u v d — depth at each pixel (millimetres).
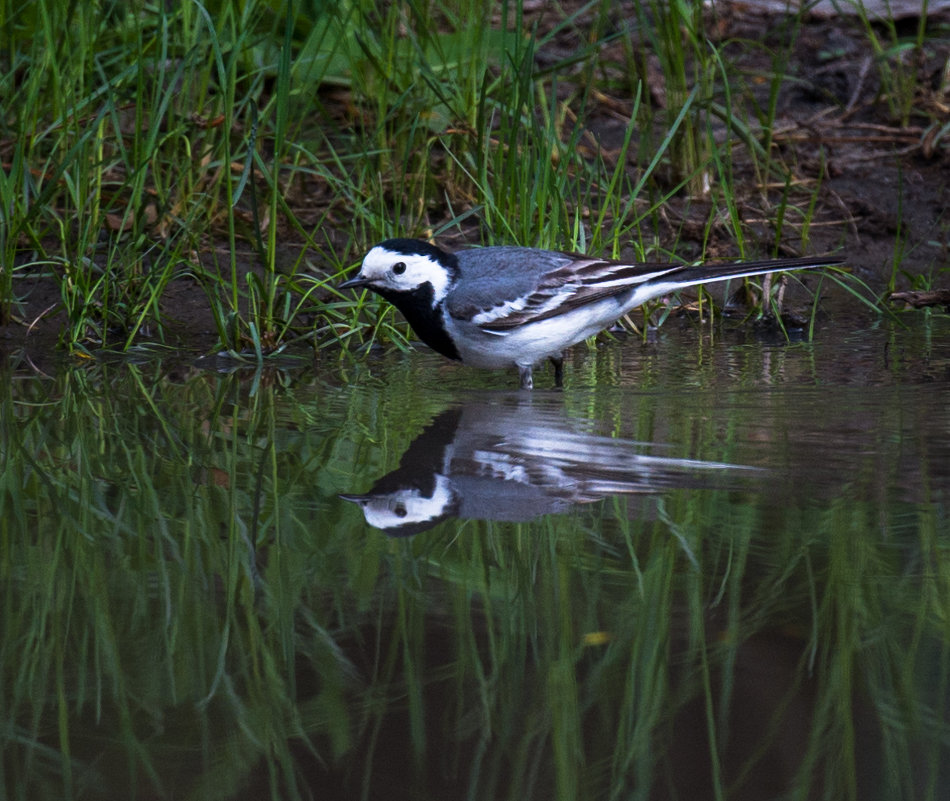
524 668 5641
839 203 16594
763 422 9820
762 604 6273
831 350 12570
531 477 8508
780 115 18797
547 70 15141
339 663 5730
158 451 9375
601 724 5211
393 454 9180
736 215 14086
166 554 7137
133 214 14484
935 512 7492
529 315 11625
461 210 16000
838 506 7648
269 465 8938
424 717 5285
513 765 4871
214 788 4742
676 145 16500
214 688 5527
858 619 6066
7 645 5945
